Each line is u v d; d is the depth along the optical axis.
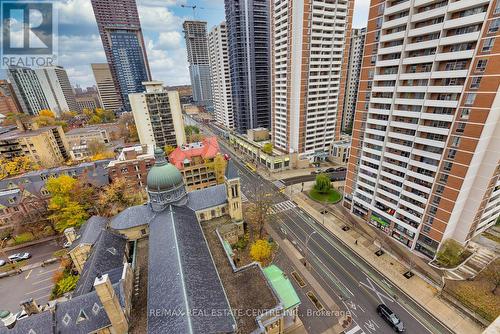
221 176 82.38
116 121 177.62
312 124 96.38
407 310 39.88
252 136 118.31
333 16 81.25
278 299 33.53
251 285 36.53
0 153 88.12
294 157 98.88
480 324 36.78
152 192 50.47
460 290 41.66
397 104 48.34
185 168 79.25
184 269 33.12
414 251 51.38
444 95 40.88
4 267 53.06
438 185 44.22
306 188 83.06
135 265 43.91
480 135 37.16
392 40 46.72
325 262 50.56
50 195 66.31
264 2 112.62
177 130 114.19
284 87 94.69
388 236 56.53
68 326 30.69
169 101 108.25
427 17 40.31
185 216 49.22
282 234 59.78
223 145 140.88
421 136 45.56
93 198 68.50
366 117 55.81
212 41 141.00
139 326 32.41
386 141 51.75
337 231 59.88
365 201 61.12
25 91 189.88
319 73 88.25
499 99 35.47
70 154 107.00
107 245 43.94
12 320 29.05
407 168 48.69
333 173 94.31
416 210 48.78
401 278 45.75
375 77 51.06
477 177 41.91
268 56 122.25
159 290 32.31
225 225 54.34
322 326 37.91
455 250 45.06
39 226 63.16
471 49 36.50
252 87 124.06
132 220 50.47
